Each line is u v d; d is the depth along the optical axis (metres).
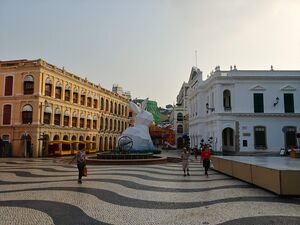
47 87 42.75
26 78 41.12
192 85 59.91
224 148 44.88
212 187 13.90
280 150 38.84
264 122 41.22
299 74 41.69
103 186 13.83
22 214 8.83
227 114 41.12
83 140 52.47
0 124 41.78
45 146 41.81
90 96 55.94
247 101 41.44
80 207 9.73
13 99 41.53
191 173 19.80
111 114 66.38
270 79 41.53
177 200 10.91
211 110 44.56
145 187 13.72
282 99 41.38
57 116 44.94
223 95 42.19
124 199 11.03
